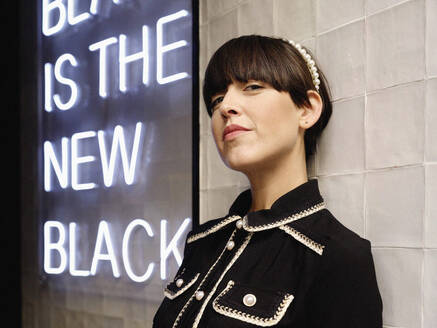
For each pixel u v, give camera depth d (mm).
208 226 1099
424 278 882
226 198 1349
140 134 1762
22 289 2342
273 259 896
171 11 1673
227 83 959
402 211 925
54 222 2156
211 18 1437
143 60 1766
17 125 2424
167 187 1654
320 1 1113
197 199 1453
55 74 2184
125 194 1828
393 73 956
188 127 1579
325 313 804
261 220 929
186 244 1160
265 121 920
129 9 1850
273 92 929
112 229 1881
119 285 1840
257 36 994
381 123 973
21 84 2402
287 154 965
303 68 970
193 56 1473
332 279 812
